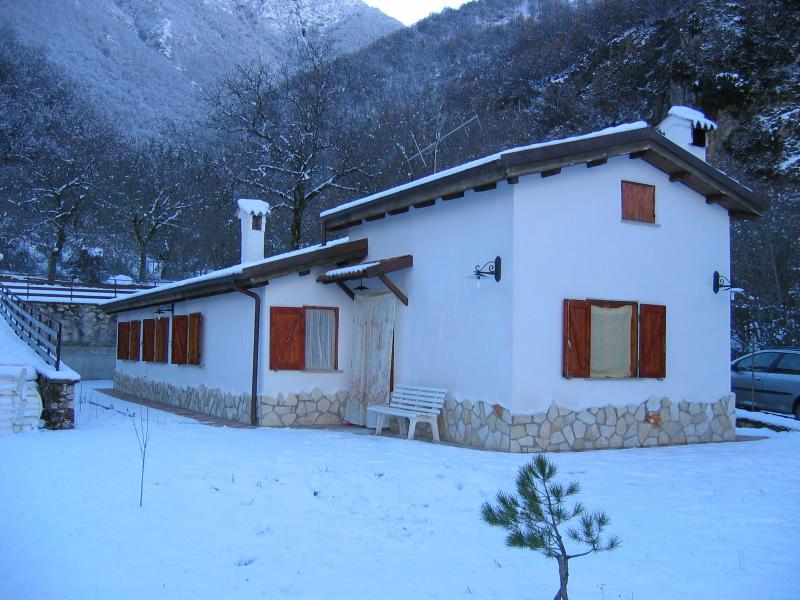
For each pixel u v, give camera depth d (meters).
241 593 4.37
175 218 39.25
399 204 12.15
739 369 15.01
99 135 52.19
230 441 10.33
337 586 4.52
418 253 12.09
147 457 8.75
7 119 50.44
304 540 5.58
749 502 6.83
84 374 25.33
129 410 15.31
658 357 11.20
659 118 34.44
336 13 148.25
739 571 4.82
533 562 5.06
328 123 30.77
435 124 34.56
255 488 7.21
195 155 42.56
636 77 39.88
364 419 12.77
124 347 20.45
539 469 4.01
